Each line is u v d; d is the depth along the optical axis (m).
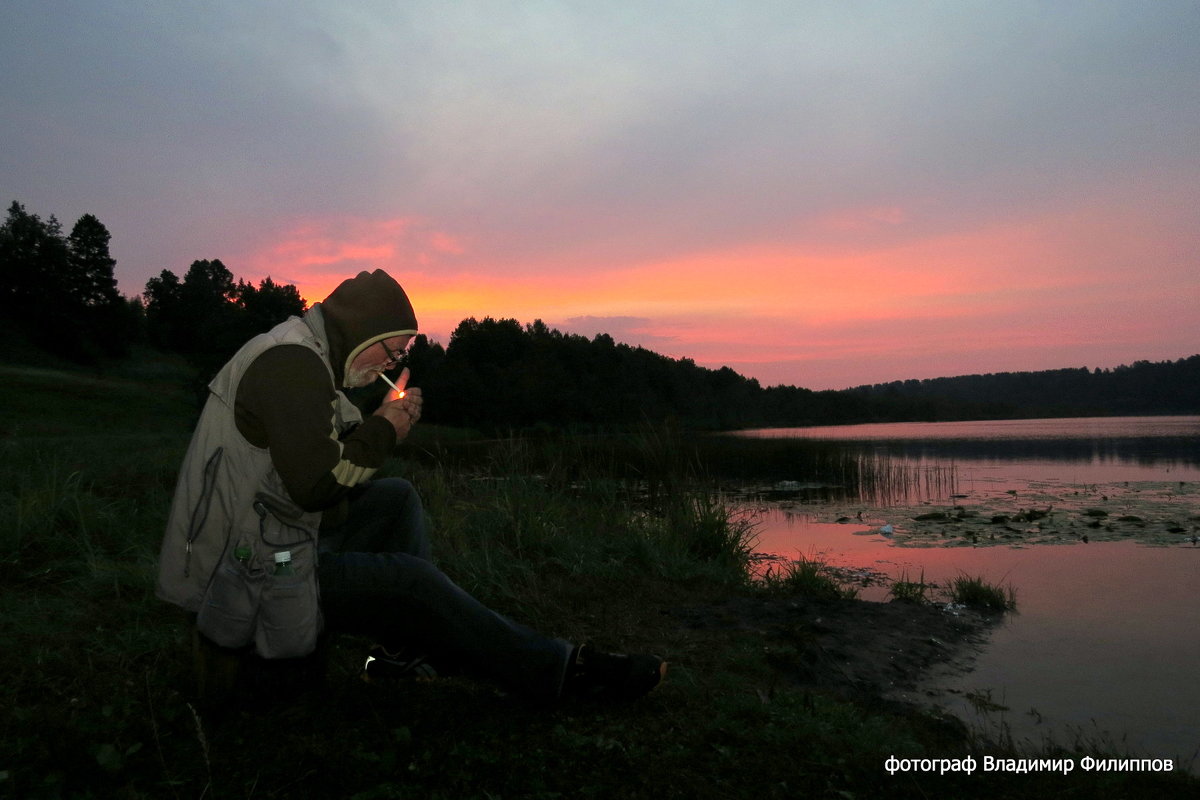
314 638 1.80
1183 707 2.94
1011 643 3.82
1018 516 9.42
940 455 23.92
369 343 1.90
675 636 3.46
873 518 9.46
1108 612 4.48
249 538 1.75
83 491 4.60
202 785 1.69
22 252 74.81
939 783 2.01
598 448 8.12
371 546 2.24
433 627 1.95
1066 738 2.63
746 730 2.21
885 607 4.34
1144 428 60.44
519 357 81.00
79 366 69.62
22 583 3.08
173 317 96.44
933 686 3.18
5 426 34.12
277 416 1.69
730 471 16.75
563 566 4.41
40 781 1.64
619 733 2.08
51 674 2.25
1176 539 7.65
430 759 1.85
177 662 2.38
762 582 4.94
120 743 1.84
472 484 6.61
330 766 1.79
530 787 1.77
